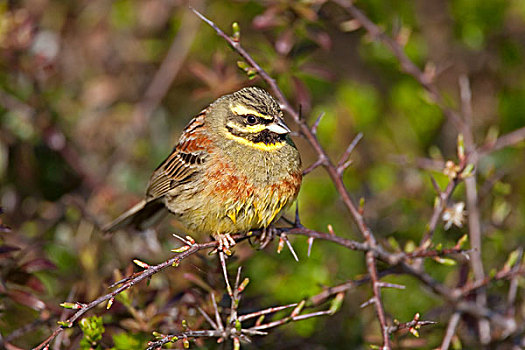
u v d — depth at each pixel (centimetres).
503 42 1439
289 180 927
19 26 1205
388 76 1430
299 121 913
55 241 1176
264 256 1120
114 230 1066
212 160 930
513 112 1410
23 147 1266
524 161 1352
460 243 889
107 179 1348
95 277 1033
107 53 1481
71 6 1470
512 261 977
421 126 1388
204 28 1412
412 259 938
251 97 934
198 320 852
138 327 868
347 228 1284
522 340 1022
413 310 1176
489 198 1273
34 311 977
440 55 1510
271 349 1033
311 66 1127
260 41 1312
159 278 992
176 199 976
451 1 1448
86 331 805
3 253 884
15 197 1248
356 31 1374
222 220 935
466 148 1127
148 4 1467
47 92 1295
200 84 1423
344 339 1083
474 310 1008
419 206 1279
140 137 1412
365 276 917
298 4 1104
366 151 1376
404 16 1416
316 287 1098
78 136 1380
